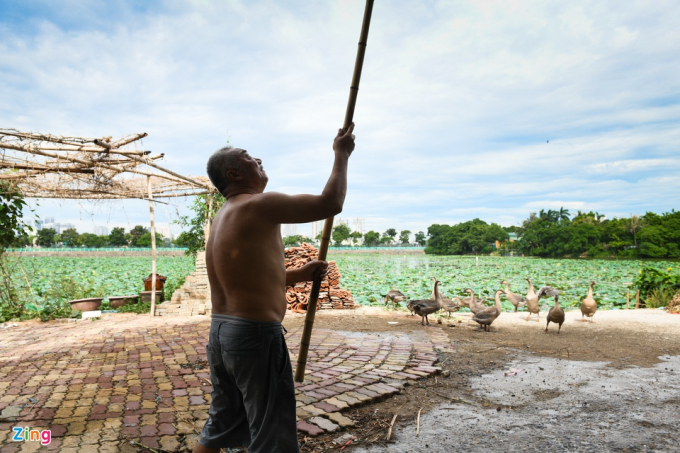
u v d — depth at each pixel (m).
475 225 76.38
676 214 58.03
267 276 1.98
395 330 7.29
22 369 4.80
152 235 9.50
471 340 6.59
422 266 33.47
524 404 3.78
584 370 4.85
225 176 2.20
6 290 9.63
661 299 10.73
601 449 2.89
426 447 2.96
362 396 3.85
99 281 18.41
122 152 7.84
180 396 3.87
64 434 3.08
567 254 63.56
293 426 2.00
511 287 16.50
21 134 6.94
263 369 1.93
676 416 3.46
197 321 8.30
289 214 1.99
